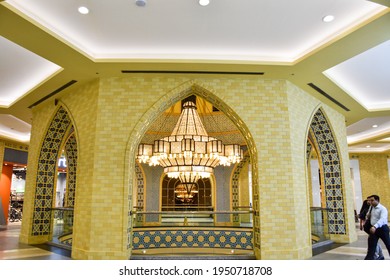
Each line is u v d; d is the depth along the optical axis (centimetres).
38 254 716
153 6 490
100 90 694
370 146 1598
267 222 660
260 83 711
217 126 1339
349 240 902
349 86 811
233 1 477
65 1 474
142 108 689
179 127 988
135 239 859
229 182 1514
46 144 916
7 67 692
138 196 1528
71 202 1176
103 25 539
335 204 942
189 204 1577
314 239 902
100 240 641
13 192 1897
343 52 585
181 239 886
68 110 786
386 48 618
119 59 622
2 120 1109
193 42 598
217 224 906
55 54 590
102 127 681
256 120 695
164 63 629
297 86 753
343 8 491
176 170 928
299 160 719
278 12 504
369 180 1667
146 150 899
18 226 1345
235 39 588
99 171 665
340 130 964
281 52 638
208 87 702
